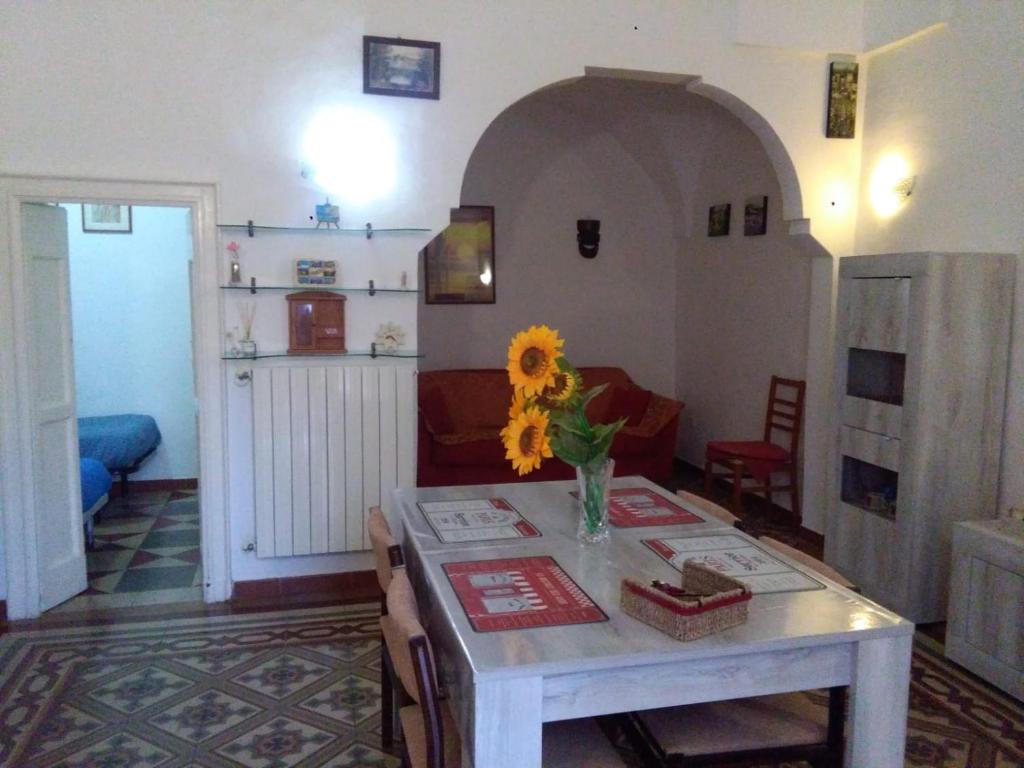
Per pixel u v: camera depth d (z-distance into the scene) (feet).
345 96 11.61
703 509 8.50
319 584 12.41
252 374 11.60
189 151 11.21
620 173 20.77
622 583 5.81
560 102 18.99
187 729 8.75
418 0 11.71
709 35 12.75
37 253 11.28
